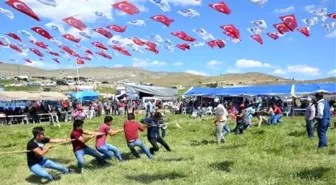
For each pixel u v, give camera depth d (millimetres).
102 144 12945
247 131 21469
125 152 15391
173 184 9672
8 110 38750
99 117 42469
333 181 8867
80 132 12031
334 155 12625
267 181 9297
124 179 10523
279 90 40688
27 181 11055
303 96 45250
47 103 48812
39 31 15273
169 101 59031
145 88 51469
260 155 13141
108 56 21891
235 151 14359
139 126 13930
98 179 10703
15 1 10695
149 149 14875
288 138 17641
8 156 15266
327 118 14031
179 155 14328
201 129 24391
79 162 11836
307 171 10078
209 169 11234
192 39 17109
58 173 11836
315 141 16078
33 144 10711
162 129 19828
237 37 15258
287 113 38188
